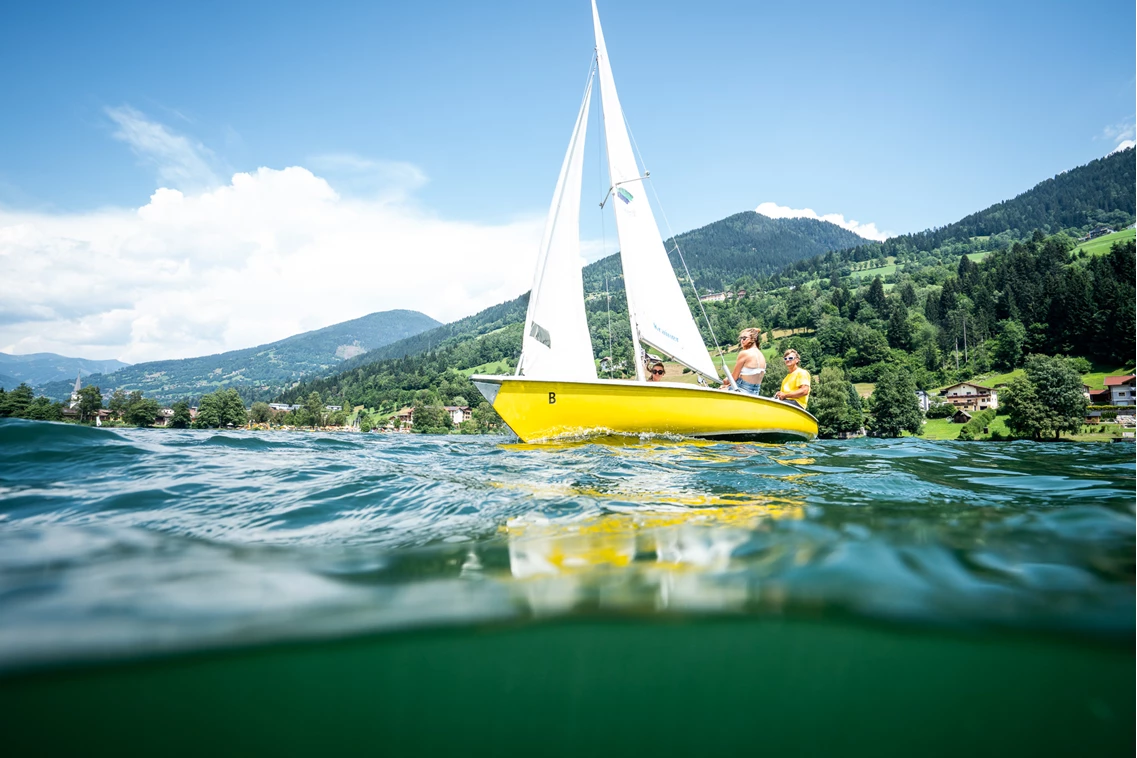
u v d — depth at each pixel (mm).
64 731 1193
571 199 7352
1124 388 61750
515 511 2783
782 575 1822
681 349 8203
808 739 1184
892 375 63062
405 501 3014
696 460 4926
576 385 6855
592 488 3432
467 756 1165
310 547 2203
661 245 8289
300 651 1446
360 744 1194
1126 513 2531
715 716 1238
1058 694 1269
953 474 3994
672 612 1560
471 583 1804
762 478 3824
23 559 2027
